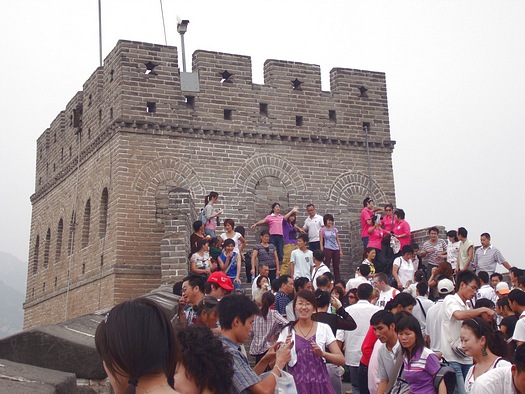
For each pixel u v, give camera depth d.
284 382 8.03
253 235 27.17
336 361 9.48
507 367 7.45
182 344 5.76
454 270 21.42
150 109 26.67
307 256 20.56
